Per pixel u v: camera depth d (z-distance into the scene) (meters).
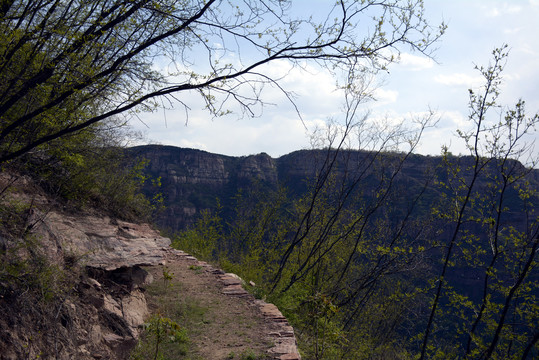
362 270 15.94
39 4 4.59
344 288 14.44
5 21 4.59
